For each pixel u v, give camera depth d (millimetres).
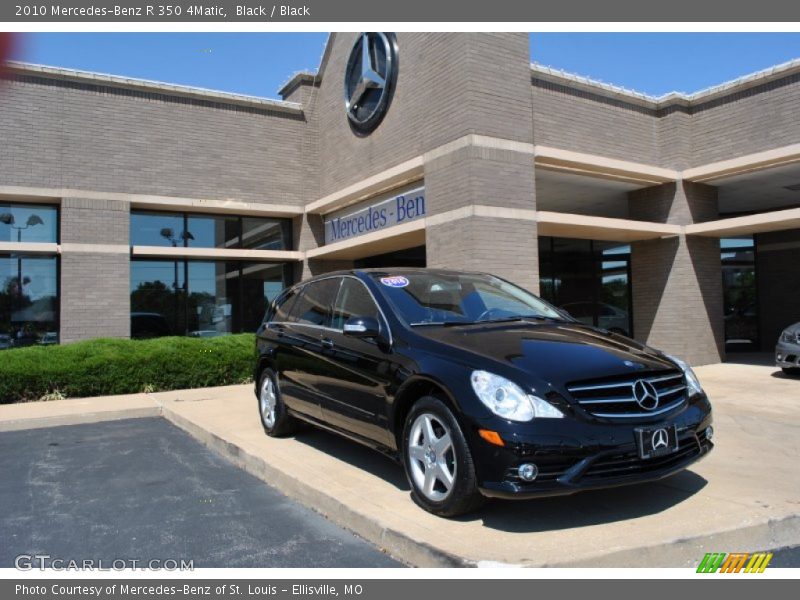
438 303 5191
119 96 13523
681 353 12477
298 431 6855
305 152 15445
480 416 3807
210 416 8234
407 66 11828
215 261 14664
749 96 11891
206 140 14320
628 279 15352
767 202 15000
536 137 11141
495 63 10516
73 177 12953
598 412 3867
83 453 6938
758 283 15758
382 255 15641
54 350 10664
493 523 3988
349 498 4562
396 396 4492
